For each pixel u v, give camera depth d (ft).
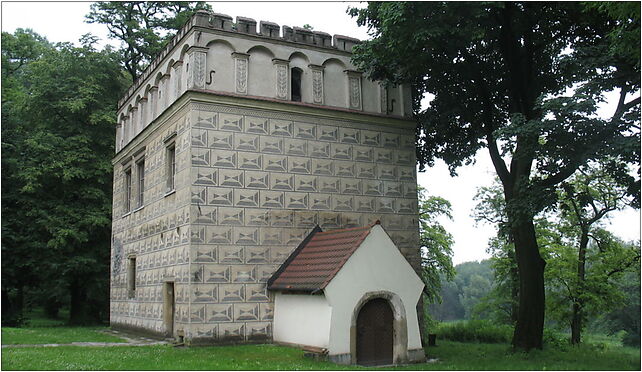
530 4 72.23
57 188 117.60
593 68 62.80
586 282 111.55
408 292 67.05
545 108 61.77
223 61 75.97
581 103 59.21
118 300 99.25
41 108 118.01
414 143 87.40
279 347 67.10
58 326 116.98
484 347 88.02
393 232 83.15
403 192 85.10
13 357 56.49
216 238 70.79
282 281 70.85
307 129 79.25
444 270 146.00
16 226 114.32
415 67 75.97
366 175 82.43
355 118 82.84
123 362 54.13
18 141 120.06
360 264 64.54
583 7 66.23
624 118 62.39
